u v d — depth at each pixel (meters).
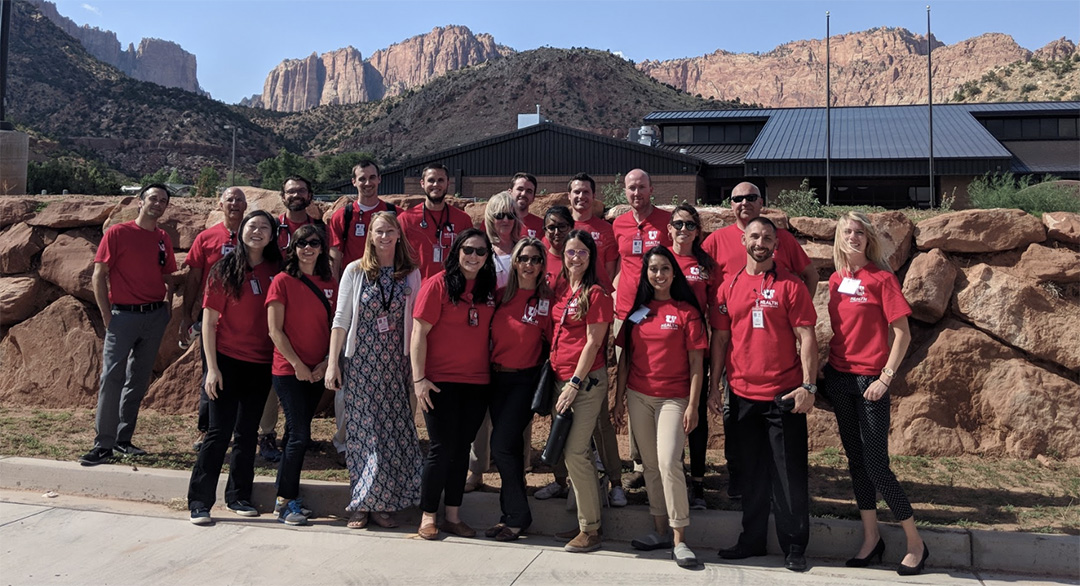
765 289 4.57
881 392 4.43
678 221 5.03
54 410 7.62
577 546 4.67
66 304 8.16
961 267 6.79
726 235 5.38
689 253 5.21
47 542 4.72
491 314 4.89
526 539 4.97
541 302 4.85
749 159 29.41
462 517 5.32
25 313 8.27
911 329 6.75
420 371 4.78
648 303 4.78
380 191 32.34
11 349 8.14
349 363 5.09
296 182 6.00
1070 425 6.03
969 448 6.15
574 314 4.64
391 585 4.12
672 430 4.57
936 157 27.31
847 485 5.59
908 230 6.88
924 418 6.27
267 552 4.59
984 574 4.40
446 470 4.86
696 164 29.92
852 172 28.20
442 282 4.81
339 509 5.39
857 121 33.22
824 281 6.85
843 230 4.67
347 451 5.11
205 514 5.14
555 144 31.00
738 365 4.64
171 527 5.03
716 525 4.89
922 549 4.39
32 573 4.23
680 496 4.52
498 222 5.31
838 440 6.37
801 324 4.49
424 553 4.61
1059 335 6.31
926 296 6.55
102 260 6.11
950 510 5.03
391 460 5.09
